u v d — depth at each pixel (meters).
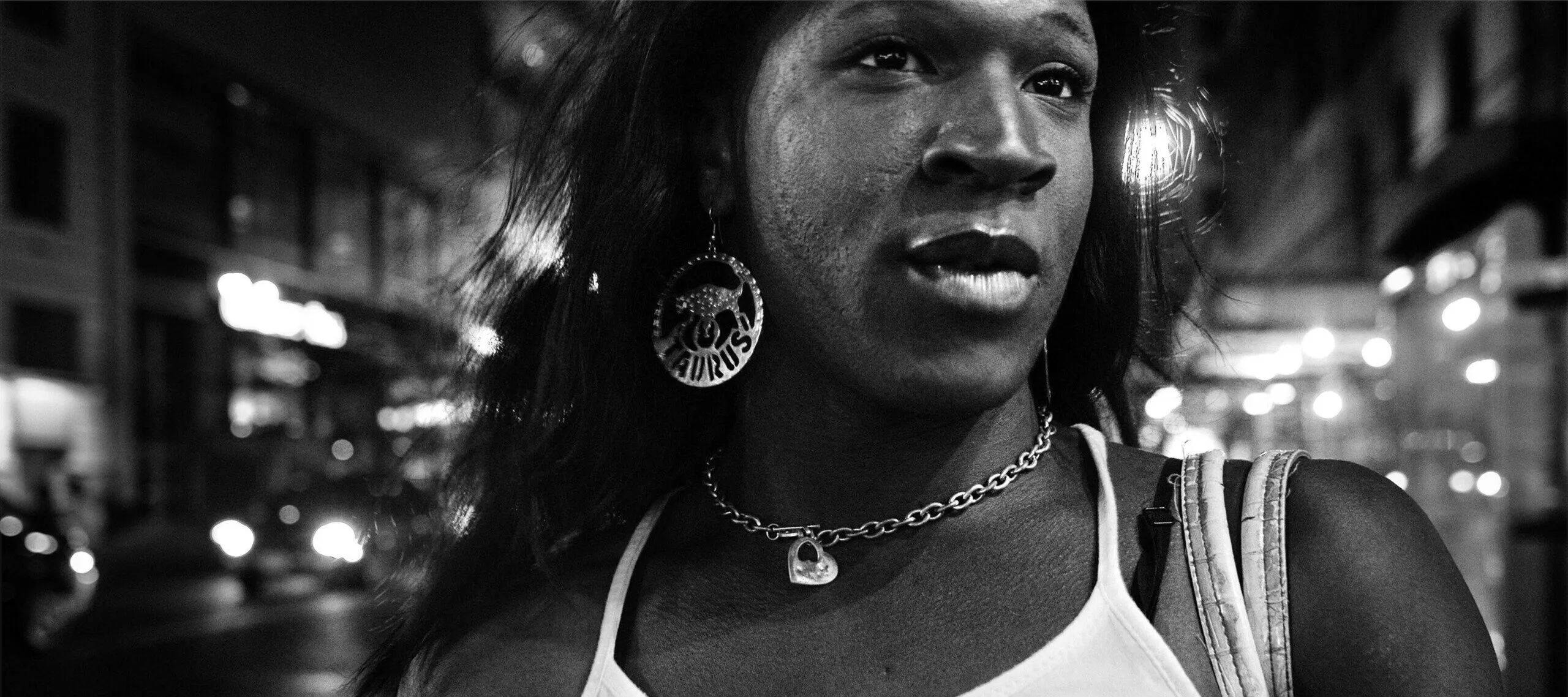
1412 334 7.34
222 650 8.22
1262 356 10.12
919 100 0.81
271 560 11.01
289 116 26.44
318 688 6.46
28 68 20.19
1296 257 23.39
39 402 19.84
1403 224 6.43
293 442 14.44
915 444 0.87
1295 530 0.77
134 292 22.50
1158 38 1.00
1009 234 0.79
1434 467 6.67
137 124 22.83
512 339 1.12
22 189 20.12
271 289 20.06
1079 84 0.85
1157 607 0.77
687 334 0.98
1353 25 18.58
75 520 9.33
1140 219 1.00
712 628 0.90
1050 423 0.94
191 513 19.48
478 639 0.99
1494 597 5.18
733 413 1.05
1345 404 9.75
